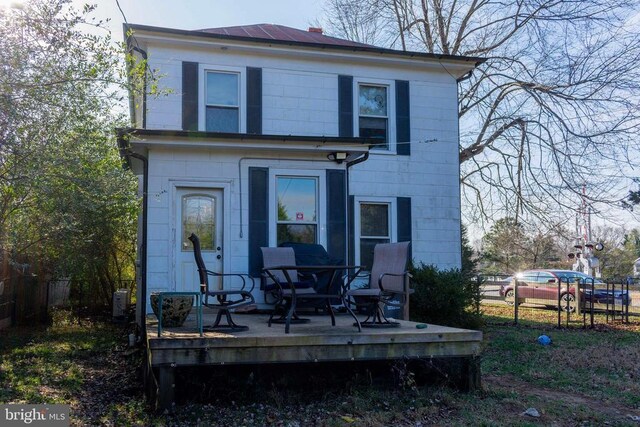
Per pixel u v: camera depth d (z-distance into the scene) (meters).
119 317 13.30
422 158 12.62
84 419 5.17
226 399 5.79
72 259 11.50
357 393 5.93
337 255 9.44
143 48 11.25
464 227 18.12
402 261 6.98
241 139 8.69
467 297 10.56
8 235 7.44
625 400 6.48
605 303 16.19
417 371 6.54
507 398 6.22
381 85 12.62
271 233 9.12
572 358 9.12
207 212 8.97
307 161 9.40
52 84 5.93
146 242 8.51
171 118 11.12
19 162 6.13
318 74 12.16
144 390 6.30
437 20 18.81
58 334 11.13
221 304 6.34
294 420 5.23
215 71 11.60
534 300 17.95
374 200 12.18
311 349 5.71
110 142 8.08
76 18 5.93
